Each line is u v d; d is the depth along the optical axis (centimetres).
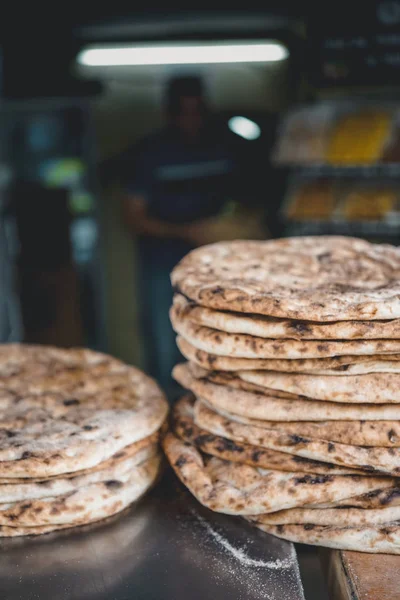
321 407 116
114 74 421
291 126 348
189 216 373
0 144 374
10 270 396
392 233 332
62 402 141
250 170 391
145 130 434
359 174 334
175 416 145
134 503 132
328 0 297
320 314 110
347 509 116
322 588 176
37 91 371
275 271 139
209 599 104
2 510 118
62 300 405
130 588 107
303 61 340
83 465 119
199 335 123
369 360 112
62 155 385
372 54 301
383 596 103
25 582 108
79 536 120
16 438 125
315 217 337
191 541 119
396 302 111
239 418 124
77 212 400
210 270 137
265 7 311
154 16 325
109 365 162
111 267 438
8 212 384
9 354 168
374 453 112
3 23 341
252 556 115
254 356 116
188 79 354
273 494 116
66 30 340
